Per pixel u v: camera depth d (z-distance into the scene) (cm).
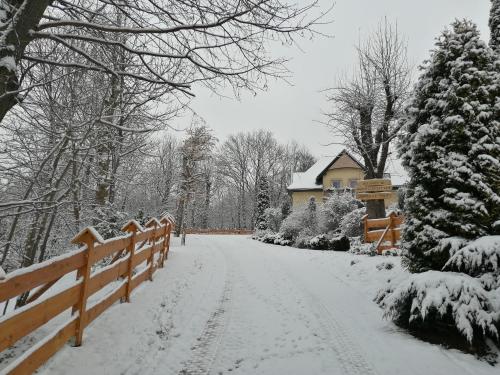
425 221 561
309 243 1569
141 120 629
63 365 349
